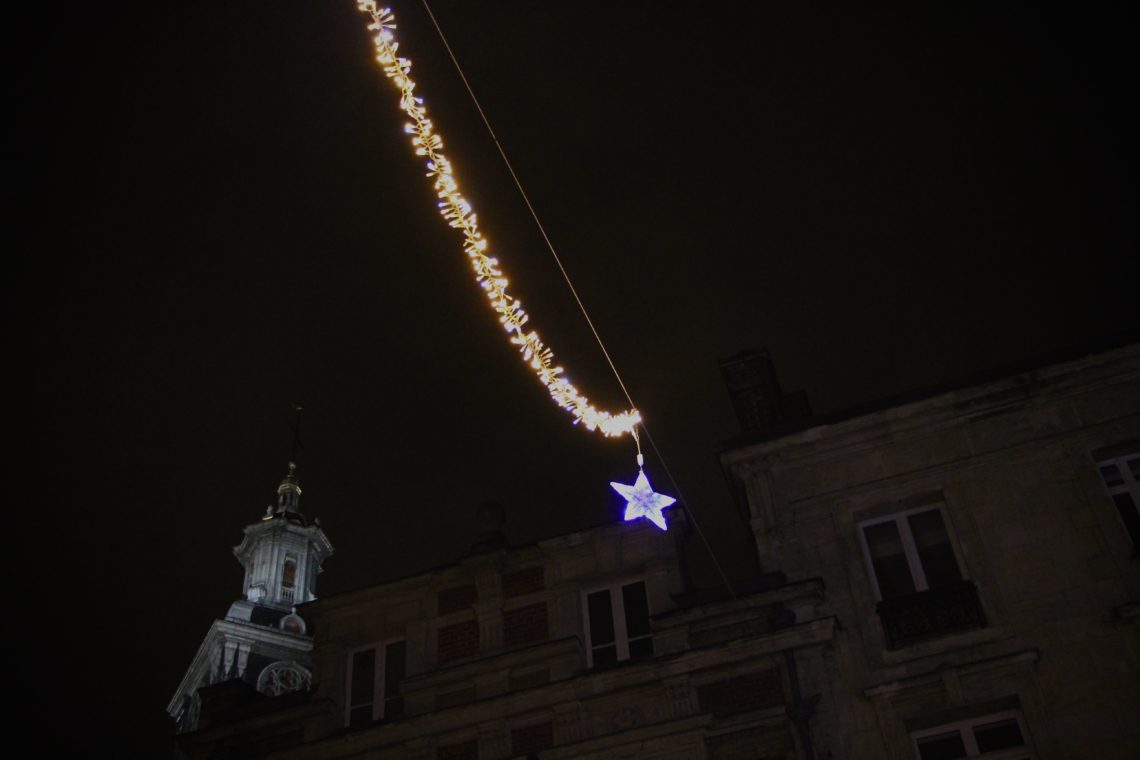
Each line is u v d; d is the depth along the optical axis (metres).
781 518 19.05
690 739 17.25
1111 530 17.34
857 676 17.12
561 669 18.84
